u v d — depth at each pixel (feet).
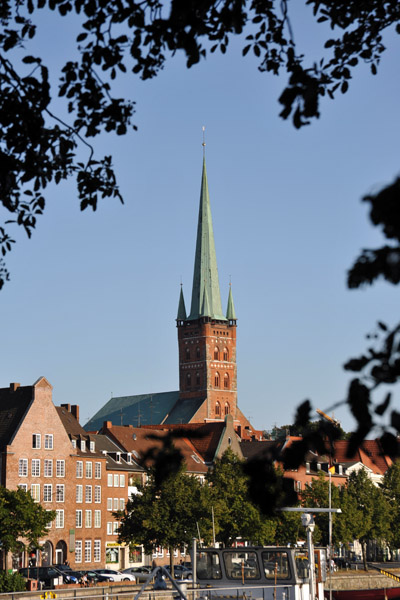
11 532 336.90
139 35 46.85
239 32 41.27
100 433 522.88
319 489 416.46
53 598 190.29
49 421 449.48
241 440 619.67
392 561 570.46
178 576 359.25
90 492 467.93
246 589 120.98
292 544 372.17
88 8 46.29
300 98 32.37
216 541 374.43
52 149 50.88
